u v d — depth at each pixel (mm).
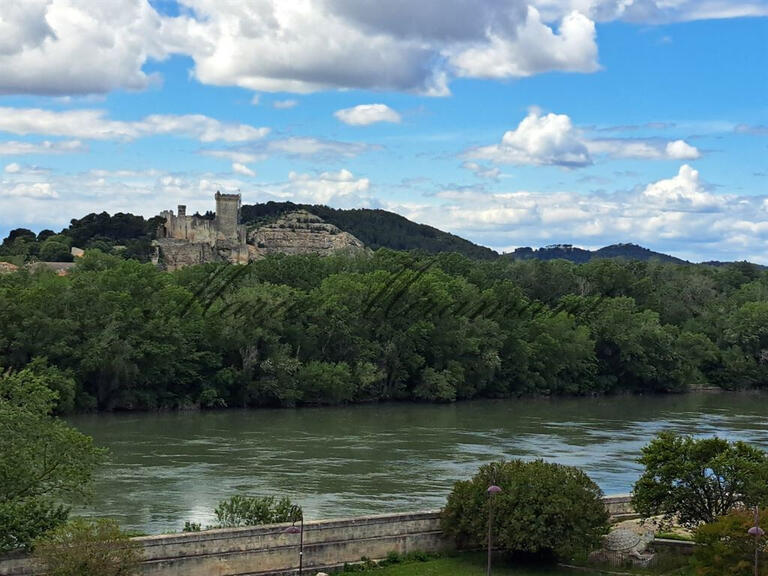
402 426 153500
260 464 114062
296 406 181625
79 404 158375
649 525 75688
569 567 68062
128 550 56438
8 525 57938
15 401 66000
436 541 69875
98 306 163875
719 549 61812
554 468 71375
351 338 190125
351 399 189875
